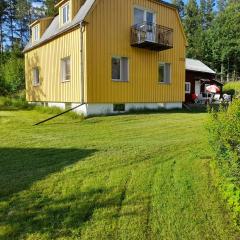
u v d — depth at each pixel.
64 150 7.40
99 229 3.71
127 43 16.17
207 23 71.44
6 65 27.28
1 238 3.51
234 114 4.61
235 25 55.34
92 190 4.82
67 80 16.33
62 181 5.21
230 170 4.06
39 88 20.14
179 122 12.34
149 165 6.08
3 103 21.61
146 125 11.64
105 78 15.33
